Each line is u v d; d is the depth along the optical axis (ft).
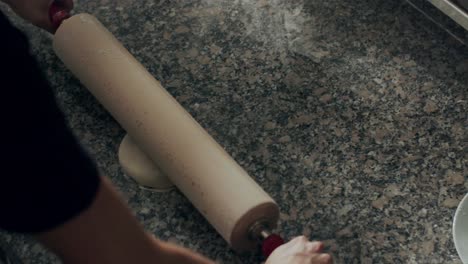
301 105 4.53
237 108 4.58
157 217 4.18
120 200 1.81
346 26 4.94
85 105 4.80
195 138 3.95
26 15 4.74
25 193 1.60
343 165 4.20
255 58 4.85
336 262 3.83
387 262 3.79
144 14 5.31
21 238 4.21
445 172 4.09
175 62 4.93
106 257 1.81
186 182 3.89
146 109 4.13
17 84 1.55
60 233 1.69
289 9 5.11
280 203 4.10
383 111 4.43
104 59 4.41
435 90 4.49
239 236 3.71
